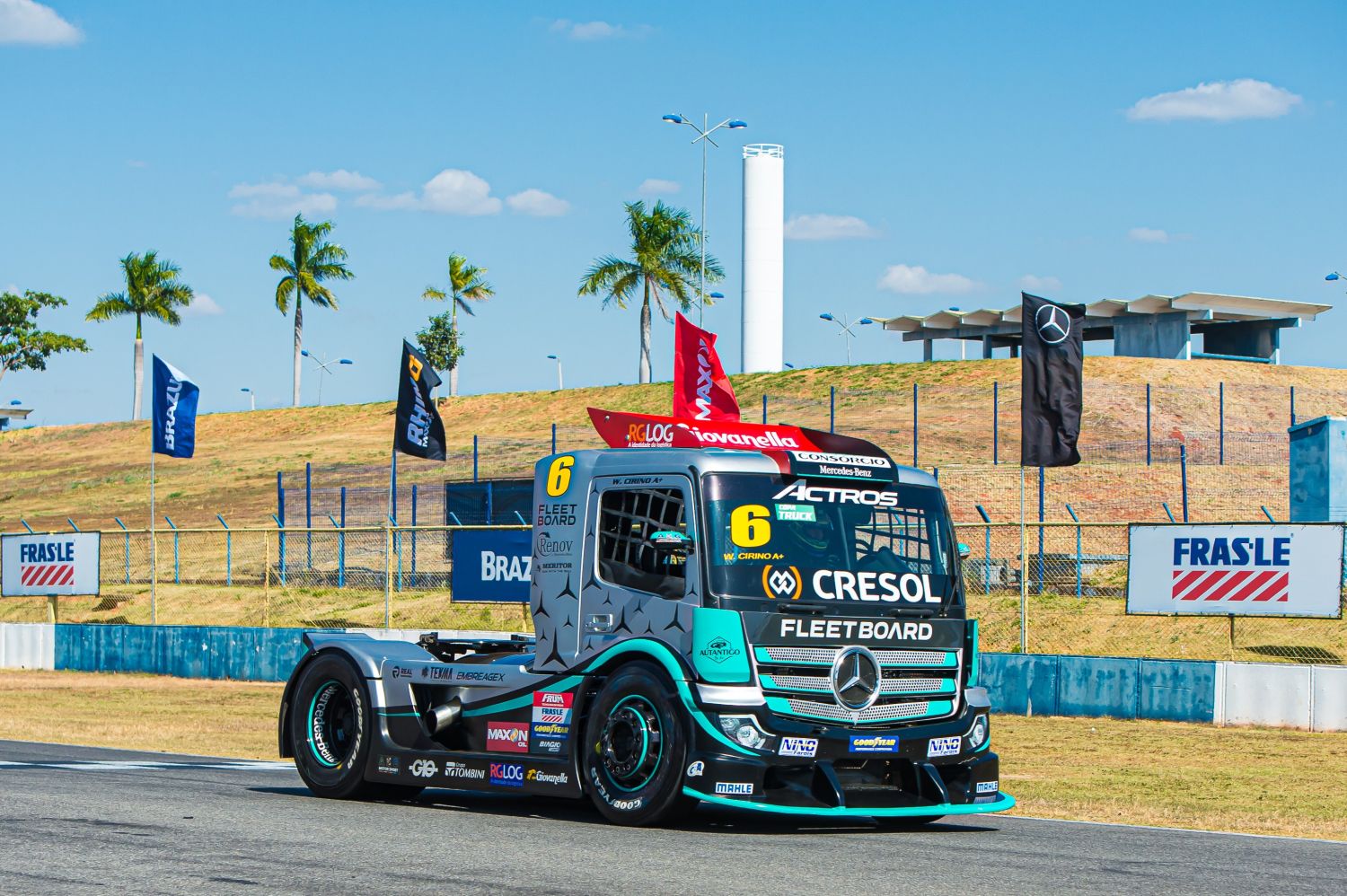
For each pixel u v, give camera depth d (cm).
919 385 7075
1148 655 2616
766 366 9200
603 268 8069
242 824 1051
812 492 1095
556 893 788
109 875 838
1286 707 2025
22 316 10669
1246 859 968
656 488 1088
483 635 1648
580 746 1098
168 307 9825
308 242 9512
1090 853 980
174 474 7844
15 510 7325
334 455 7738
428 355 9925
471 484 3759
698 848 955
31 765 1512
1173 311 7219
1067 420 2325
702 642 1030
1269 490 4709
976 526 2388
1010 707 2262
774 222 9225
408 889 799
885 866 894
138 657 3172
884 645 1080
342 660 1252
